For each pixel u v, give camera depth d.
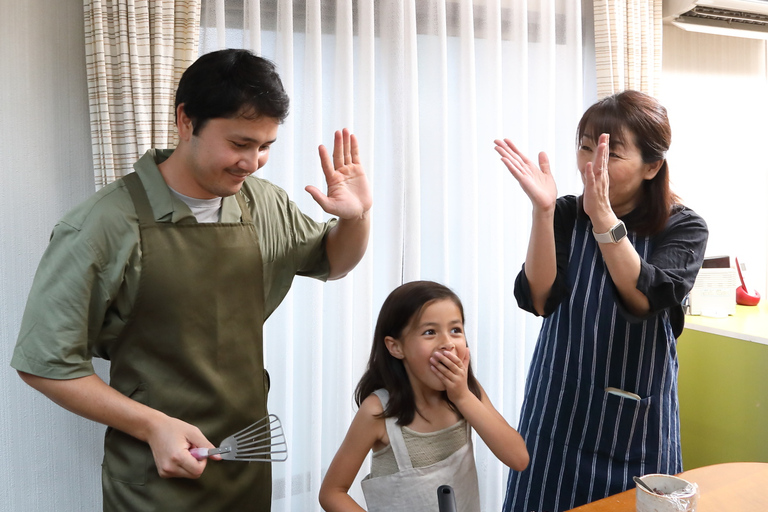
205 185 1.22
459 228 2.38
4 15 1.72
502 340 2.45
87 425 1.89
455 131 2.37
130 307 1.23
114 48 1.73
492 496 2.44
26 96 1.76
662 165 1.51
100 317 1.21
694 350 2.57
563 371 1.60
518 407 2.52
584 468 1.58
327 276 1.54
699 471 1.36
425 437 1.39
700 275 2.68
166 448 1.15
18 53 1.74
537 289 1.56
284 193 1.50
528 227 2.50
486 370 2.46
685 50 2.96
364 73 2.13
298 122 2.08
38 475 1.84
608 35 2.44
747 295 2.87
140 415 1.17
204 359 1.28
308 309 2.10
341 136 1.43
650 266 1.43
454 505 0.93
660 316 1.55
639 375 1.55
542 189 1.49
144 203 1.24
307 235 1.48
